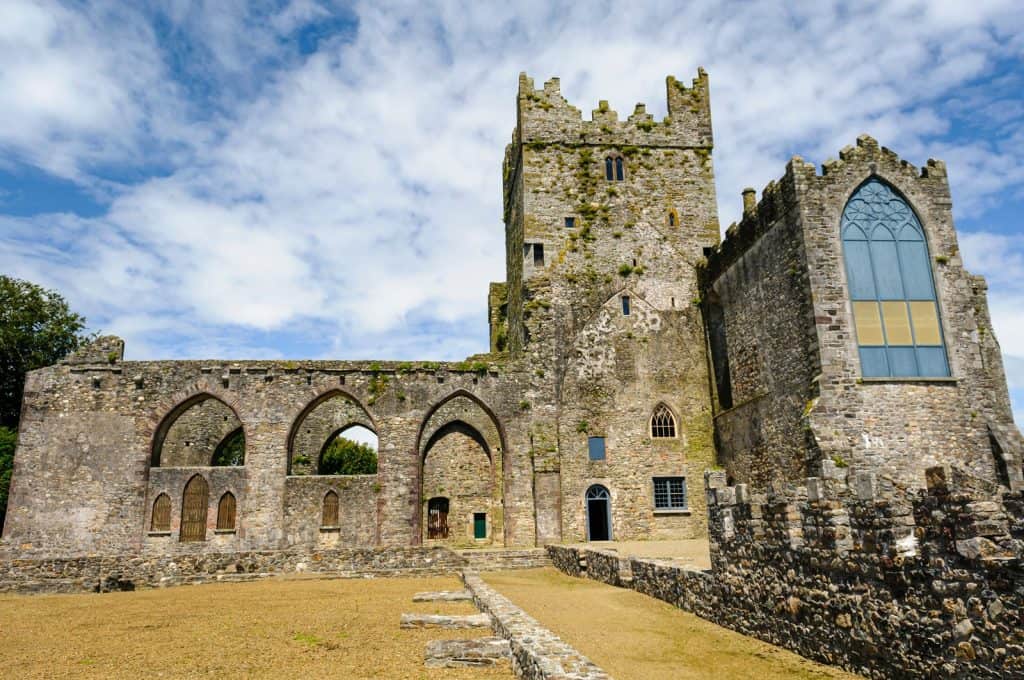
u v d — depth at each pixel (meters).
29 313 45.38
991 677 8.34
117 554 30.48
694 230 37.16
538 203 36.84
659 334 35.44
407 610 16.92
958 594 8.88
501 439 33.62
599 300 35.72
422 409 33.16
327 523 31.62
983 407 23.61
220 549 30.92
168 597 21.39
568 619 15.70
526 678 9.29
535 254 36.28
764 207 27.80
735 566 14.52
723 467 32.53
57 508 30.81
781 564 12.81
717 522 15.39
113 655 12.16
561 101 38.28
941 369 23.88
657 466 33.84
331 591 21.84
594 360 34.91
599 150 37.88
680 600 17.12
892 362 23.77
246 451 31.92
